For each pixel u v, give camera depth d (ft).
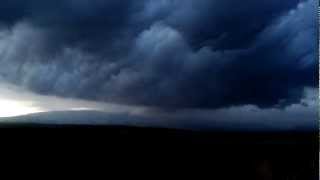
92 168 52.60
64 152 62.34
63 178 46.52
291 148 59.72
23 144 69.82
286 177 46.62
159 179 47.73
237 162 54.85
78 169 51.78
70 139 82.48
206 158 58.65
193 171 51.88
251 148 64.03
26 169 49.90
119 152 64.23
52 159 56.65
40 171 49.44
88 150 66.13
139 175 49.52
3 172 47.57
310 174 45.32
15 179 44.93
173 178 48.75
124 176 48.98
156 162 56.75
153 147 69.87
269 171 49.78
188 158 59.21
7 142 72.18
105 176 48.52
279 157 53.01
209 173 51.01
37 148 65.51
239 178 48.70
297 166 47.88
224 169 53.16
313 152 52.19
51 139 81.61
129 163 56.03
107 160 57.41
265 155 55.31
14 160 54.19
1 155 57.06
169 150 65.92
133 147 69.87
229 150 64.08
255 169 50.49
